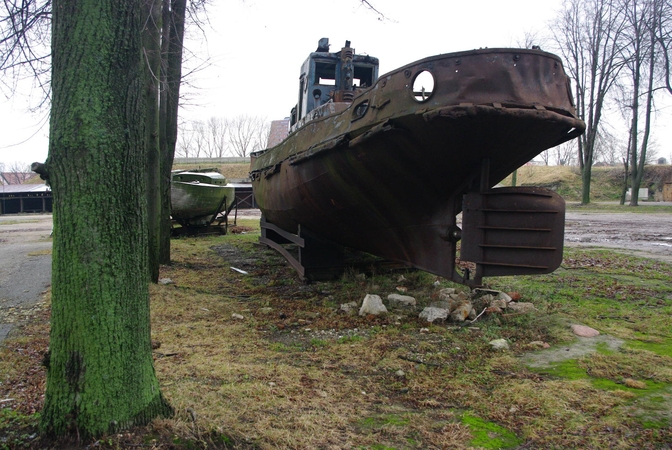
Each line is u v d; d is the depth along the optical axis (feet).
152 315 17.80
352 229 22.67
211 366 12.64
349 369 12.91
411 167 17.04
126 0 8.30
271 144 37.65
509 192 16.01
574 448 8.89
